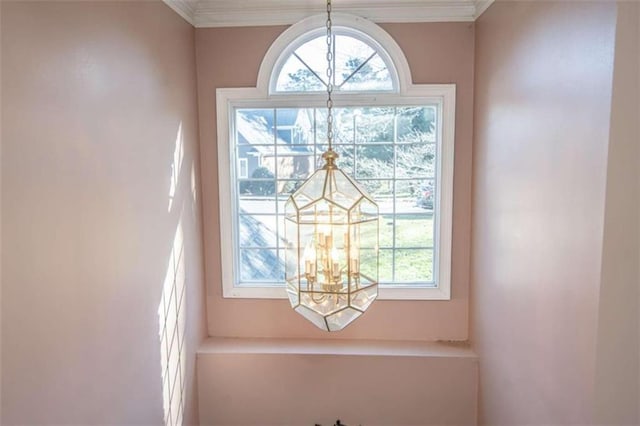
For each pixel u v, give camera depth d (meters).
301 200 1.76
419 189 2.70
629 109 1.19
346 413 2.58
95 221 1.46
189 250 2.45
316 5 2.51
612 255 1.25
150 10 1.93
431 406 2.55
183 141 2.36
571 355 1.42
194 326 2.54
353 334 2.77
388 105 2.62
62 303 1.28
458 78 2.53
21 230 1.11
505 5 1.99
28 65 1.14
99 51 1.50
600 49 1.23
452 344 2.68
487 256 2.29
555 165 1.51
